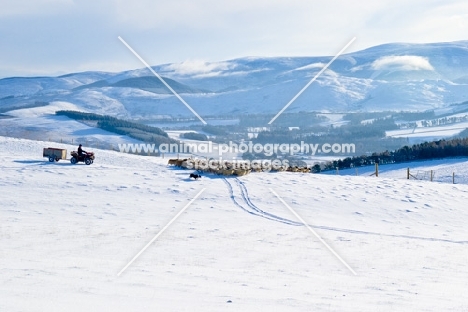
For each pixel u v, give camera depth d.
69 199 30.33
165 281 12.12
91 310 8.59
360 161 76.38
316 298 10.98
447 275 15.52
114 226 23.38
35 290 10.01
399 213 30.67
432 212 31.19
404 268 16.53
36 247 17.06
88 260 14.90
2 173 36.41
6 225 22.25
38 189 32.44
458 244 23.42
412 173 63.84
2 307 8.38
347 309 9.91
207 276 13.23
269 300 10.44
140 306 9.14
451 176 60.47
